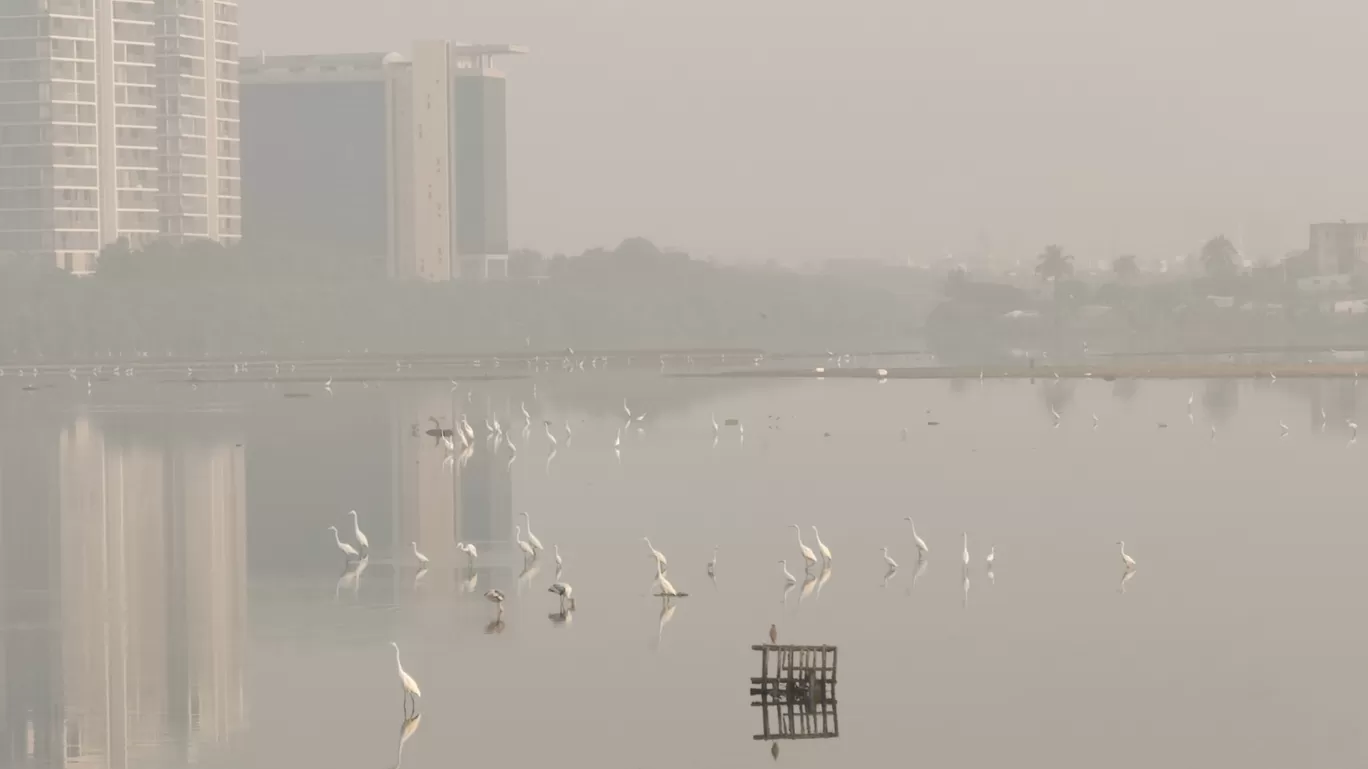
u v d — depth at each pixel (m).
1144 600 77.75
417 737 56.12
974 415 197.12
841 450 155.25
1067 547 94.25
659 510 113.00
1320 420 181.50
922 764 51.75
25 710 60.47
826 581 84.06
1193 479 128.50
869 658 66.25
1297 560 88.69
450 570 89.44
